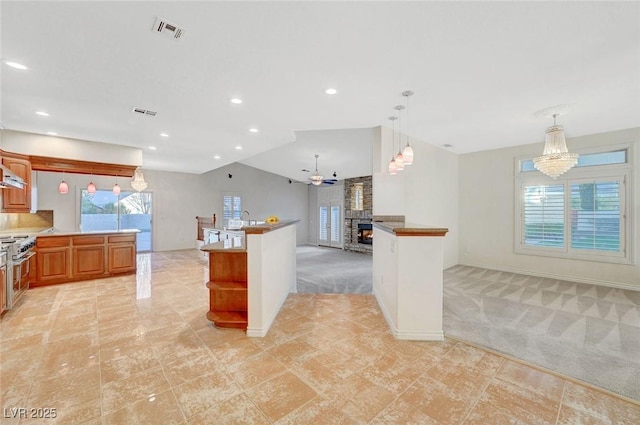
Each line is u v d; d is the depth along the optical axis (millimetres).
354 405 1780
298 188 12078
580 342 2674
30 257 4090
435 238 2703
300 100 3244
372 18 1837
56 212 6895
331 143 6785
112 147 5266
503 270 5871
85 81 2703
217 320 2883
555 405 1786
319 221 11742
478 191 6242
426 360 2328
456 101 3305
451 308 3629
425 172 5391
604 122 4172
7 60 2311
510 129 4496
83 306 3578
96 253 5004
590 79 2760
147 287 4484
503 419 1660
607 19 1853
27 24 1853
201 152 6117
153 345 2553
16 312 3350
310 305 3680
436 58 2352
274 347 2531
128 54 2246
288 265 4137
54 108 3393
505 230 5855
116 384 1974
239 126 4246
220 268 3197
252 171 10750
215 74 2607
